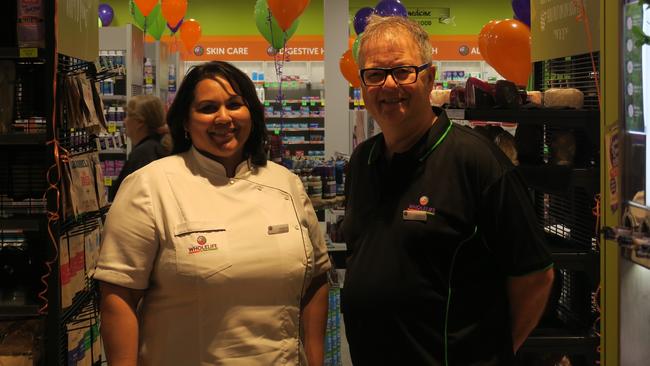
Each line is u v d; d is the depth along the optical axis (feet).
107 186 24.86
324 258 7.48
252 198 6.74
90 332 10.14
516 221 5.81
